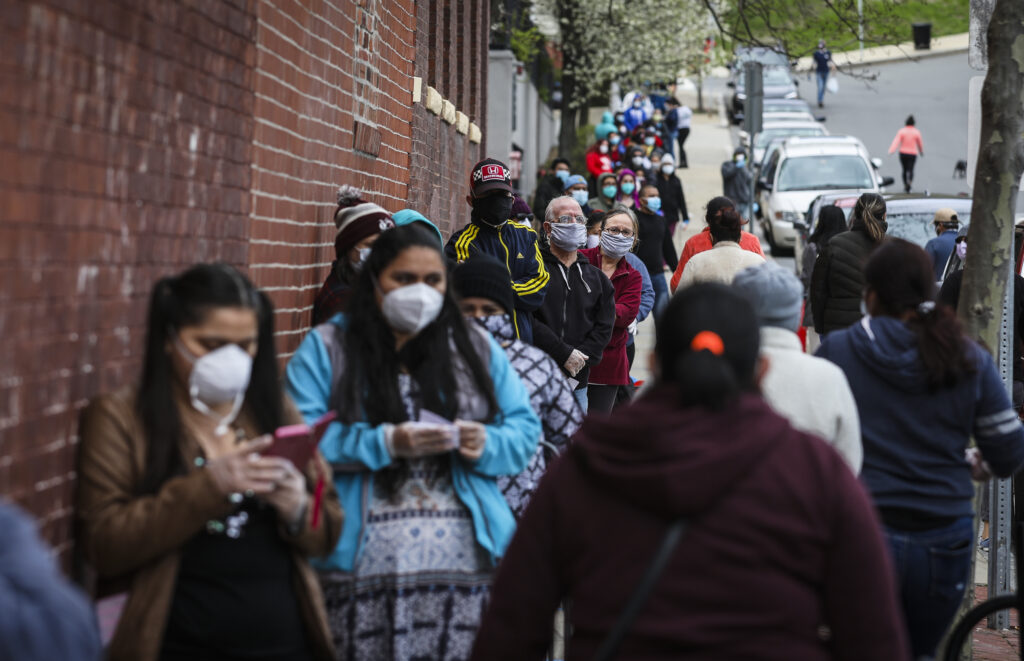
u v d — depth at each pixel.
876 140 128.25
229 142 13.88
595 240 27.14
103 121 10.29
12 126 8.74
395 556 11.48
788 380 12.48
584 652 8.28
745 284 12.93
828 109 147.25
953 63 175.38
